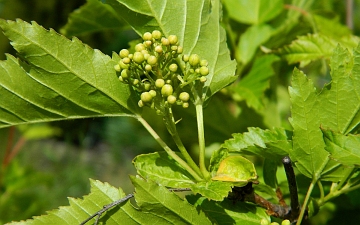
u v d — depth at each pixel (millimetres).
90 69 432
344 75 426
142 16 447
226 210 440
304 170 440
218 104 583
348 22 653
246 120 587
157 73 427
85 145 1483
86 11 578
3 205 792
